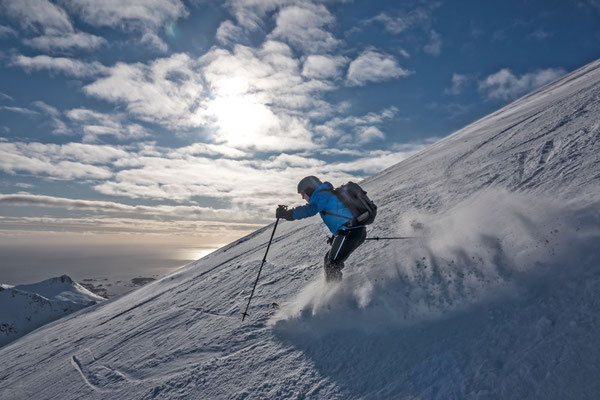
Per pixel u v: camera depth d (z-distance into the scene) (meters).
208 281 8.55
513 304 2.55
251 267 7.85
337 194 4.20
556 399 1.76
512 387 1.93
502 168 7.03
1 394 6.18
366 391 2.38
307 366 2.90
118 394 3.88
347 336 3.09
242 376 3.13
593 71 19.55
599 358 1.85
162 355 4.44
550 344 2.08
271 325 3.99
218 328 4.57
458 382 2.12
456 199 6.30
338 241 4.11
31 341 12.93
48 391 5.10
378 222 6.94
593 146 5.45
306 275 5.45
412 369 2.39
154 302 9.57
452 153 13.42
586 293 2.31
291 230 12.67
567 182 4.32
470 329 2.52
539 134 8.84
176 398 3.22
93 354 6.00
